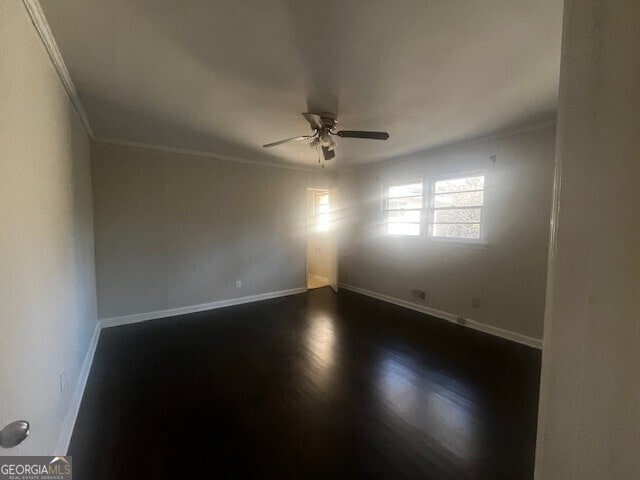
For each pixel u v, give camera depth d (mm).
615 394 286
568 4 335
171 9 1402
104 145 3422
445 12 1416
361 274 5195
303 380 2410
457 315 3717
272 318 3936
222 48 1705
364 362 2719
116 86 2135
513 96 2299
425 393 2227
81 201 2629
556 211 349
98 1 1339
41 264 1431
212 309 4309
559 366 345
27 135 1300
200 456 1643
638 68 264
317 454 1655
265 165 4766
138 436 1789
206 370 2568
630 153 271
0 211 1016
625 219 276
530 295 3029
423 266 4117
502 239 3232
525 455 1647
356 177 5180
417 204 4207
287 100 2371
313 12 1425
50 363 1510
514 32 1557
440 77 2021
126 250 3621
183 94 2271
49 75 1671
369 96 2295
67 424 1779
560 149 342
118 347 3014
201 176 4141
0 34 1062
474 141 3432
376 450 1686
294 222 5156
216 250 4328
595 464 307
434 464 1591
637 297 266
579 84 319
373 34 1580
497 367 2617
